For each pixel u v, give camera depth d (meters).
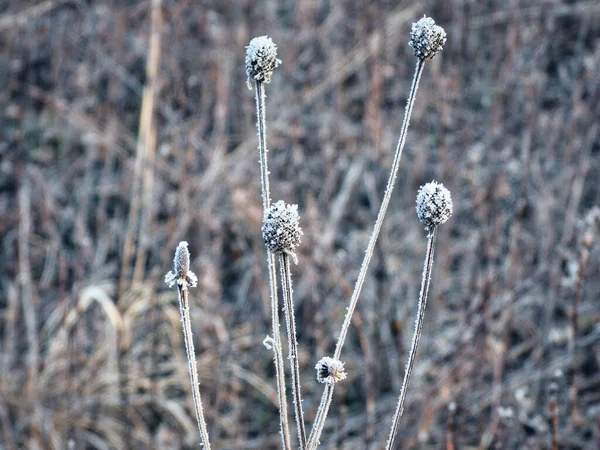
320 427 1.81
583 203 5.41
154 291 4.77
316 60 6.83
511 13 6.11
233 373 4.60
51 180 6.01
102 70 6.69
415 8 6.45
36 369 4.57
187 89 5.64
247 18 6.73
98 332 4.97
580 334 4.70
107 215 5.91
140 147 5.20
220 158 5.50
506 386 4.32
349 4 6.91
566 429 4.16
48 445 4.25
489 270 4.47
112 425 4.54
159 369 4.77
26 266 4.92
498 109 5.58
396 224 5.64
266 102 6.66
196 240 5.28
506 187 5.16
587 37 6.43
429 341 4.81
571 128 5.43
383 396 4.77
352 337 4.93
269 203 1.79
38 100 6.46
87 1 7.05
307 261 4.86
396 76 6.30
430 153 5.92
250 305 5.16
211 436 4.45
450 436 3.31
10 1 7.08
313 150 6.26
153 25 5.45
